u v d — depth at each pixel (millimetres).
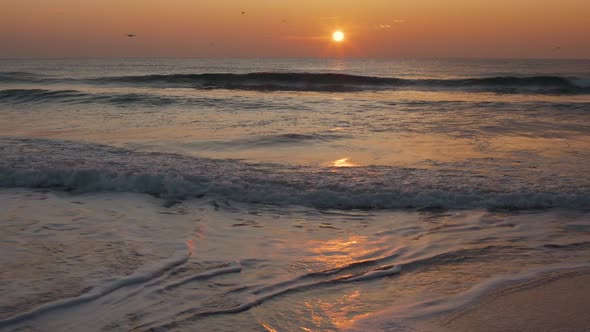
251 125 11852
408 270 4086
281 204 6000
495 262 4258
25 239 4625
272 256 4348
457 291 3670
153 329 3061
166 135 10461
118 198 6156
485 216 5594
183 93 19844
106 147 8859
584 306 3387
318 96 18969
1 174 6883
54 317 3178
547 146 9461
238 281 3797
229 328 3090
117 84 24688
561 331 3059
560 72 47000
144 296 3498
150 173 6758
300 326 3127
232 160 8062
